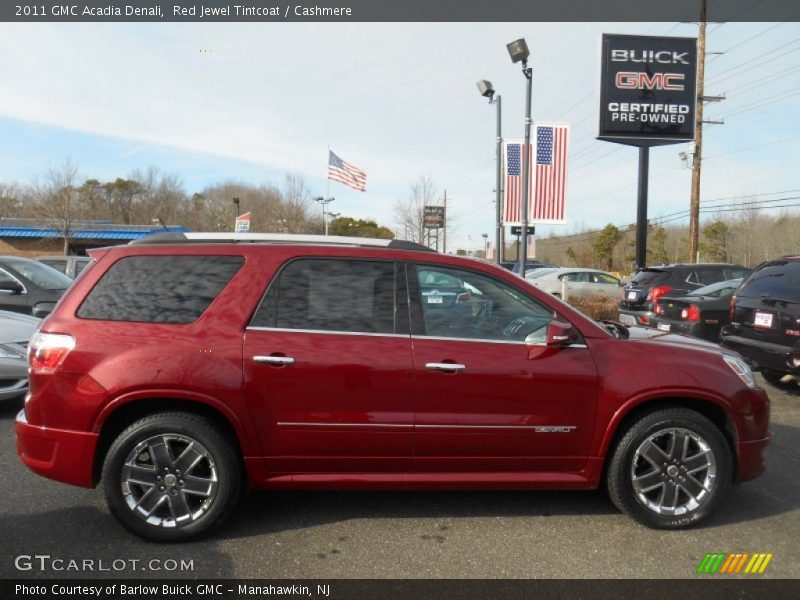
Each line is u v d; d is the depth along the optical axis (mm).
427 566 3168
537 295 3721
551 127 16094
